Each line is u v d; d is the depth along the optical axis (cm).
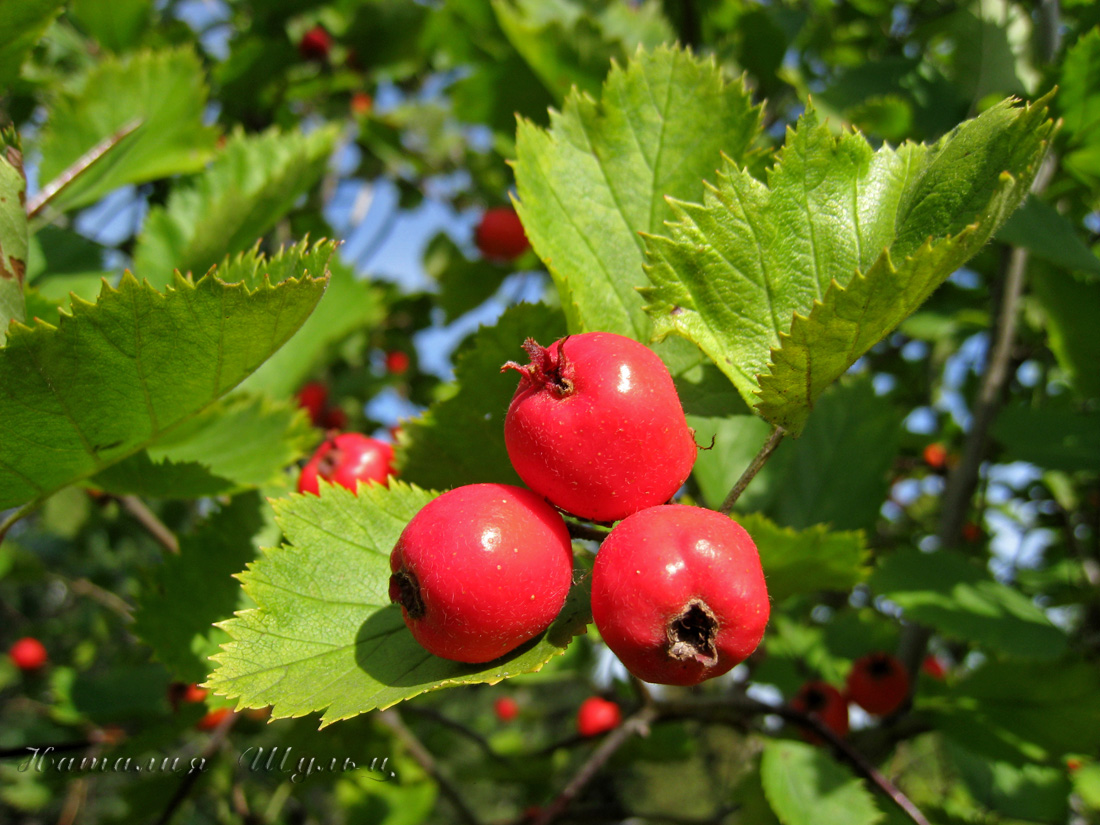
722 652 8
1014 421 19
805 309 9
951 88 18
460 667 9
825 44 28
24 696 40
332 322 19
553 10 23
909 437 27
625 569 8
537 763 28
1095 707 15
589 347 9
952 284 26
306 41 29
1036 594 28
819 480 18
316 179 17
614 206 11
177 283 9
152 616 13
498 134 23
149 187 22
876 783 14
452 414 11
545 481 9
